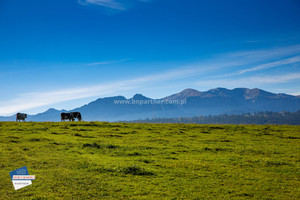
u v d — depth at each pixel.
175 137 35.69
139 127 43.34
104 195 15.34
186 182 17.83
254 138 36.19
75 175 18.19
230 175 19.52
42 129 37.84
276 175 19.89
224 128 44.78
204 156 25.25
